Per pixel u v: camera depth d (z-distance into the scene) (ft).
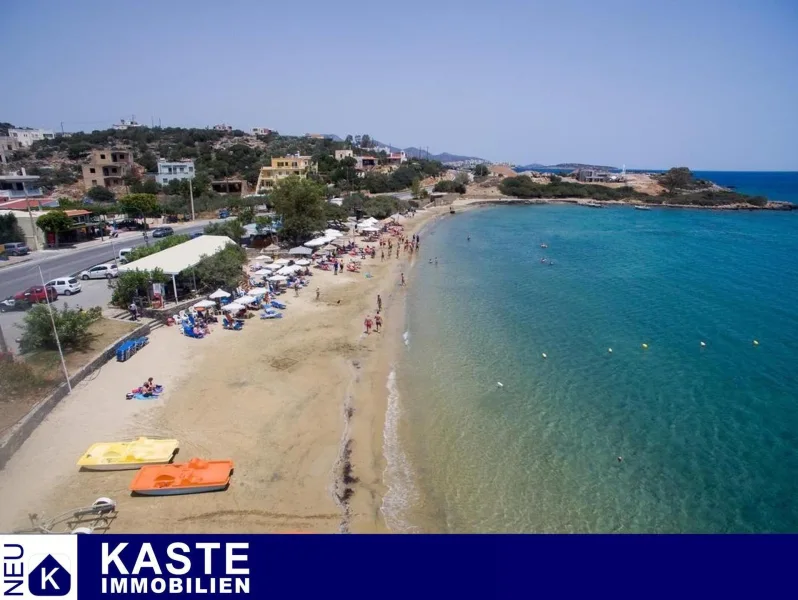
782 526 58.44
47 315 89.10
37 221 187.73
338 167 496.64
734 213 453.17
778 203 506.48
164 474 59.57
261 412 78.69
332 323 121.19
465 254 225.56
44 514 54.13
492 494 63.57
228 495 59.52
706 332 123.75
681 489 65.26
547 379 96.63
